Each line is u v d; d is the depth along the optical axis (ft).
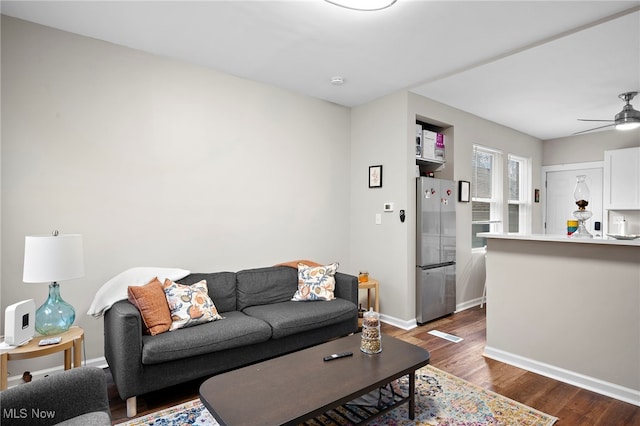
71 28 8.46
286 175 12.64
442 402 7.48
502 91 12.60
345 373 6.21
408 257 12.53
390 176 13.09
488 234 9.94
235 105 11.37
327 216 13.92
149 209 9.73
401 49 9.57
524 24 8.27
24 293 8.07
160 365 7.16
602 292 8.00
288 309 9.86
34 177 8.17
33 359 8.23
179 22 8.21
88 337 8.82
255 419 4.85
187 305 8.32
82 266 7.16
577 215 9.58
